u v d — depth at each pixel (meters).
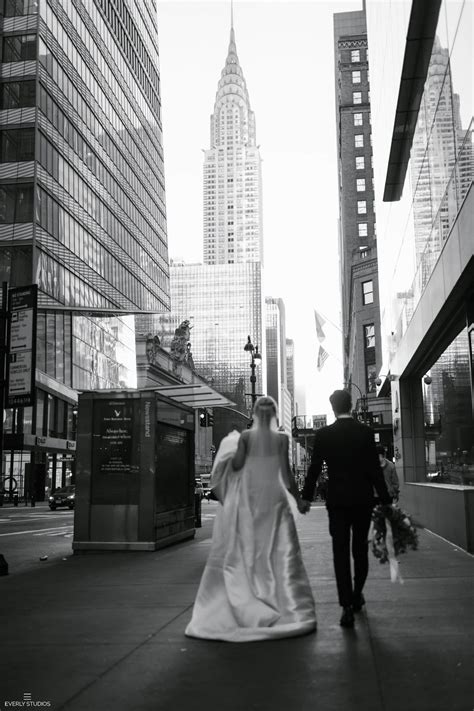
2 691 4.24
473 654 4.83
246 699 4.01
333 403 6.37
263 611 5.55
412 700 3.90
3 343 11.72
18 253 49.69
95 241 65.69
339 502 5.96
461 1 12.03
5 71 52.12
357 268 72.12
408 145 20.89
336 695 4.03
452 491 12.91
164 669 4.67
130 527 13.41
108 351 69.38
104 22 71.75
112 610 6.98
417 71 17.20
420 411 22.83
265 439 5.98
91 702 4.01
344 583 5.85
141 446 13.55
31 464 49.56
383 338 34.50
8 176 50.69
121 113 77.31
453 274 12.82
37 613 6.87
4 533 20.98
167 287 100.12
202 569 10.29
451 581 8.33
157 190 95.81
